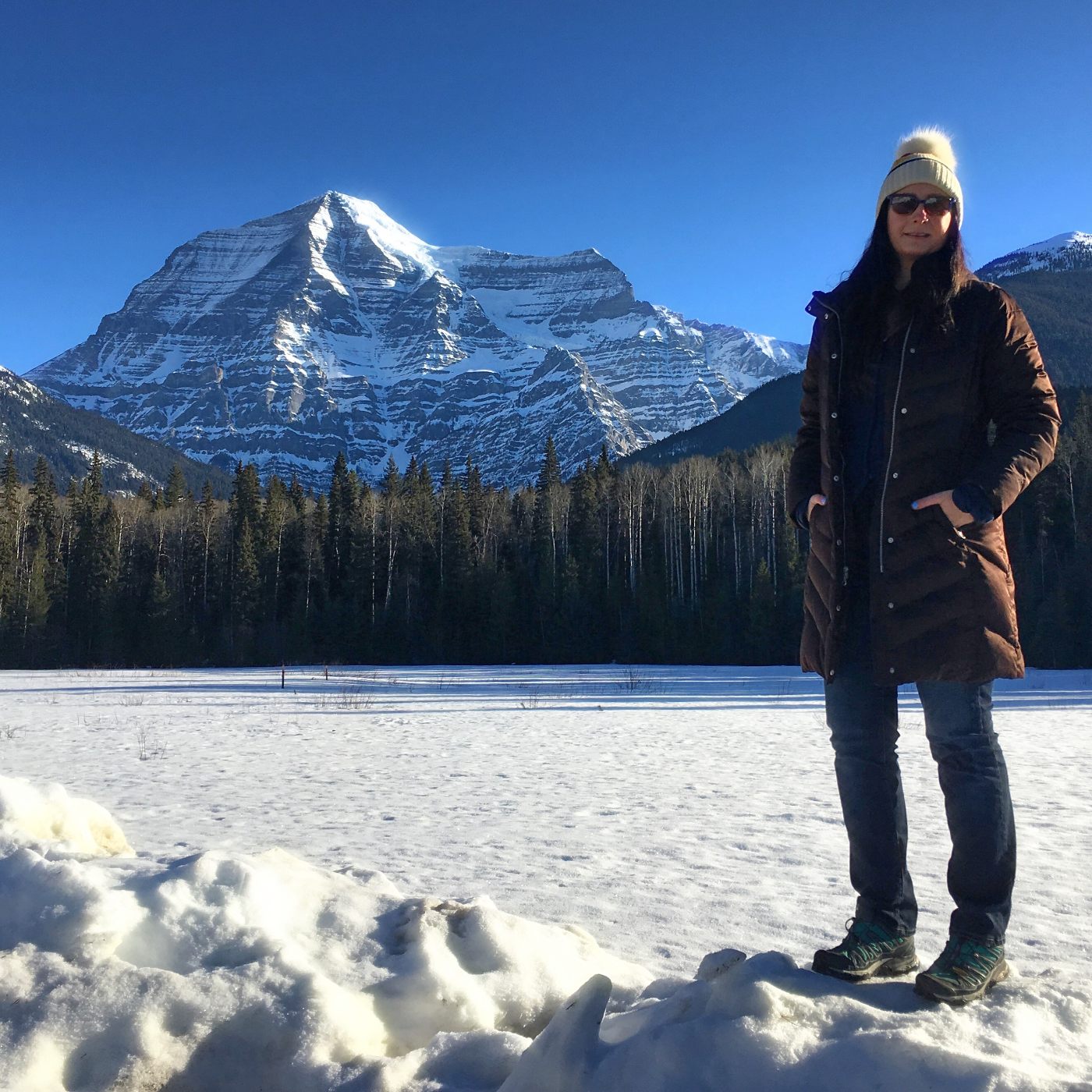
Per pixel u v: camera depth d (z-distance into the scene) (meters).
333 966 2.38
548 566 62.22
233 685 32.84
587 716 17.84
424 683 33.34
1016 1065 1.67
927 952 3.19
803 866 4.84
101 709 21.22
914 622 2.22
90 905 2.34
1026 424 2.26
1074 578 45.53
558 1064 1.88
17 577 64.12
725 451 77.88
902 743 11.16
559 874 4.65
